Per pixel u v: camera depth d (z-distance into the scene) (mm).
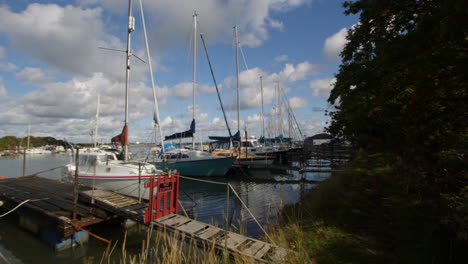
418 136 3676
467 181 3332
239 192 15633
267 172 24188
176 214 7863
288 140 44000
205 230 6590
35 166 30812
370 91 4918
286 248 5043
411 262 3979
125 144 13367
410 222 5344
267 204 12289
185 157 21094
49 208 7895
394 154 5566
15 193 9719
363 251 4602
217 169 20891
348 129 8797
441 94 3119
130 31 13750
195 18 22562
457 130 3309
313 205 8172
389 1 5270
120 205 8289
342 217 6461
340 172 13664
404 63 3779
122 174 12023
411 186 6715
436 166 4113
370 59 7133
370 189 8656
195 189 16766
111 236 8016
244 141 34938
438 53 3061
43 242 7629
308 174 22516
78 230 7172
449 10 2916
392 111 4012
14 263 6523
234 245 5668
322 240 5270
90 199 8750
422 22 3893
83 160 13188
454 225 3559
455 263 3584
